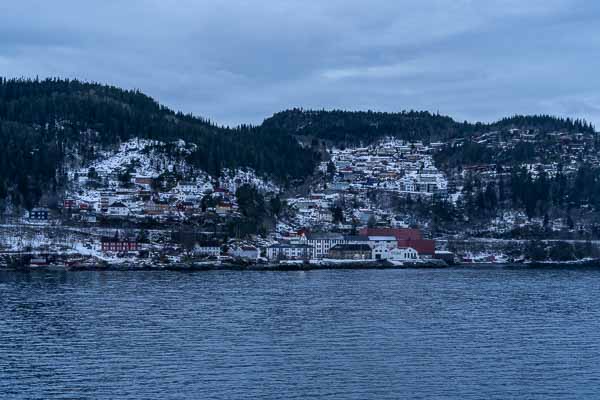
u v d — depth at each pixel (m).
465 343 165.00
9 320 185.38
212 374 138.00
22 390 128.38
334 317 193.50
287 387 130.75
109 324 181.25
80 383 132.25
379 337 169.25
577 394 129.38
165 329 175.75
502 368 144.75
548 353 156.75
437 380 136.25
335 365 144.88
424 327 181.88
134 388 129.50
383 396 126.94
